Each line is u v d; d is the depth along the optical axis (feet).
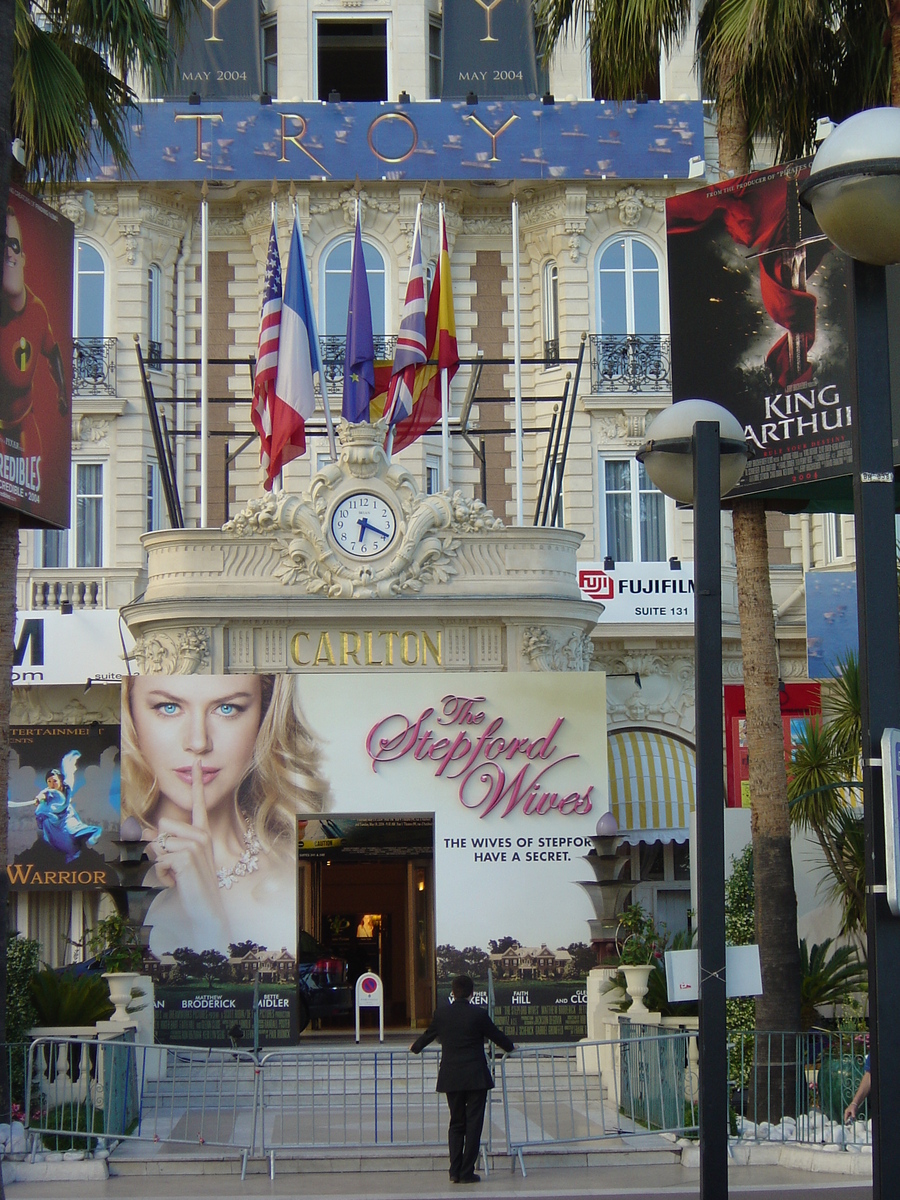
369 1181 45.96
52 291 57.77
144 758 72.95
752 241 56.29
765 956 54.60
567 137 98.07
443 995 71.51
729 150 58.95
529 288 101.71
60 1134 47.96
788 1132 48.55
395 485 77.66
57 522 57.41
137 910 67.46
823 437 53.72
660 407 98.68
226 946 71.36
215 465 98.99
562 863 73.00
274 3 102.12
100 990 58.75
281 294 80.28
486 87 100.12
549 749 73.92
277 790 72.79
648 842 90.33
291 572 76.54
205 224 84.89
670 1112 49.93
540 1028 71.31
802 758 62.23
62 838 82.69
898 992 23.68
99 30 57.93
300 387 78.38
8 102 48.96
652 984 61.05
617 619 94.27
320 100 101.40
